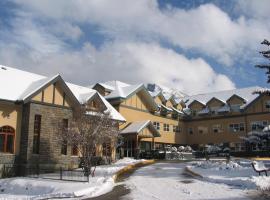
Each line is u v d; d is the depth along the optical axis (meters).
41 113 28.23
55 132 28.95
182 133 56.44
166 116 52.47
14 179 22.97
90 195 17.05
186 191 17.31
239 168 25.03
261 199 14.77
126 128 42.03
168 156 40.44
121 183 20.70
